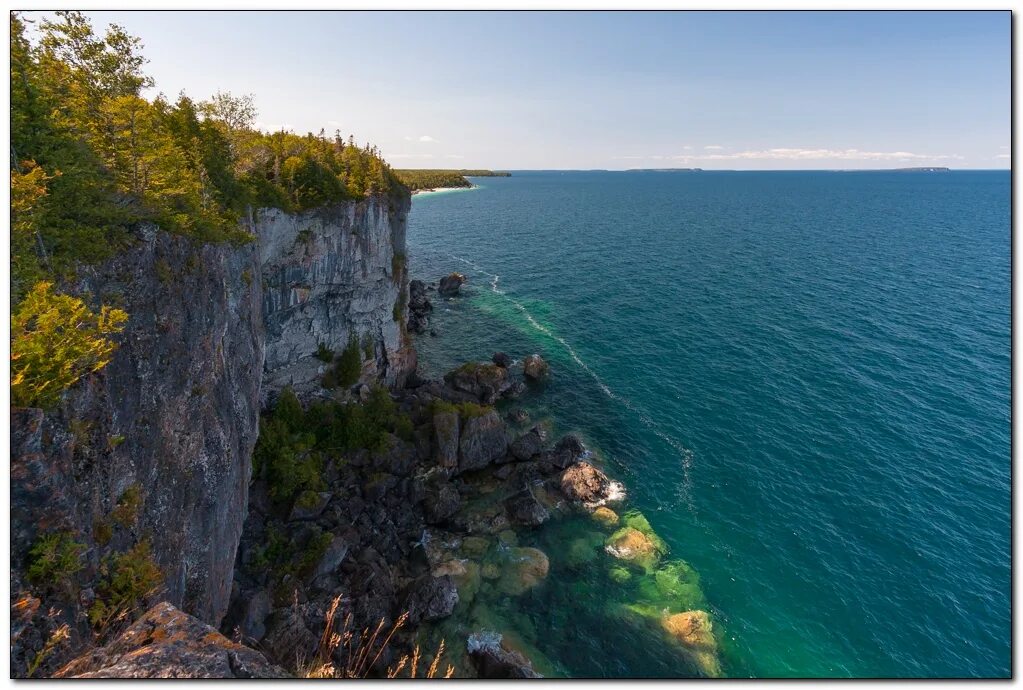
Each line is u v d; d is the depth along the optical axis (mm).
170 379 25875
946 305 89250
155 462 23766
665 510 46625
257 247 46156
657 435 56906
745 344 76562
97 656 10172
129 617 18844
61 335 17219
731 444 54500
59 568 15945
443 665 33250
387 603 36656
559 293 105250
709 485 49250
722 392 64125
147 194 28609
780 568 40625
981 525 43094
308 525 41875
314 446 50531
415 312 93062
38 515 15531
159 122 43469
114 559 19375
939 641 34969
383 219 64000
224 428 32531
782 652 34875
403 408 58188
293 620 33219
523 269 125688
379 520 44438
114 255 23484
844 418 57281
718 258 129875
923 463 50062
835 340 76312
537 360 71188
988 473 48469
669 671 33781
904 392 61500
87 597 17453
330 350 61594
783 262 124125
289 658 31562
